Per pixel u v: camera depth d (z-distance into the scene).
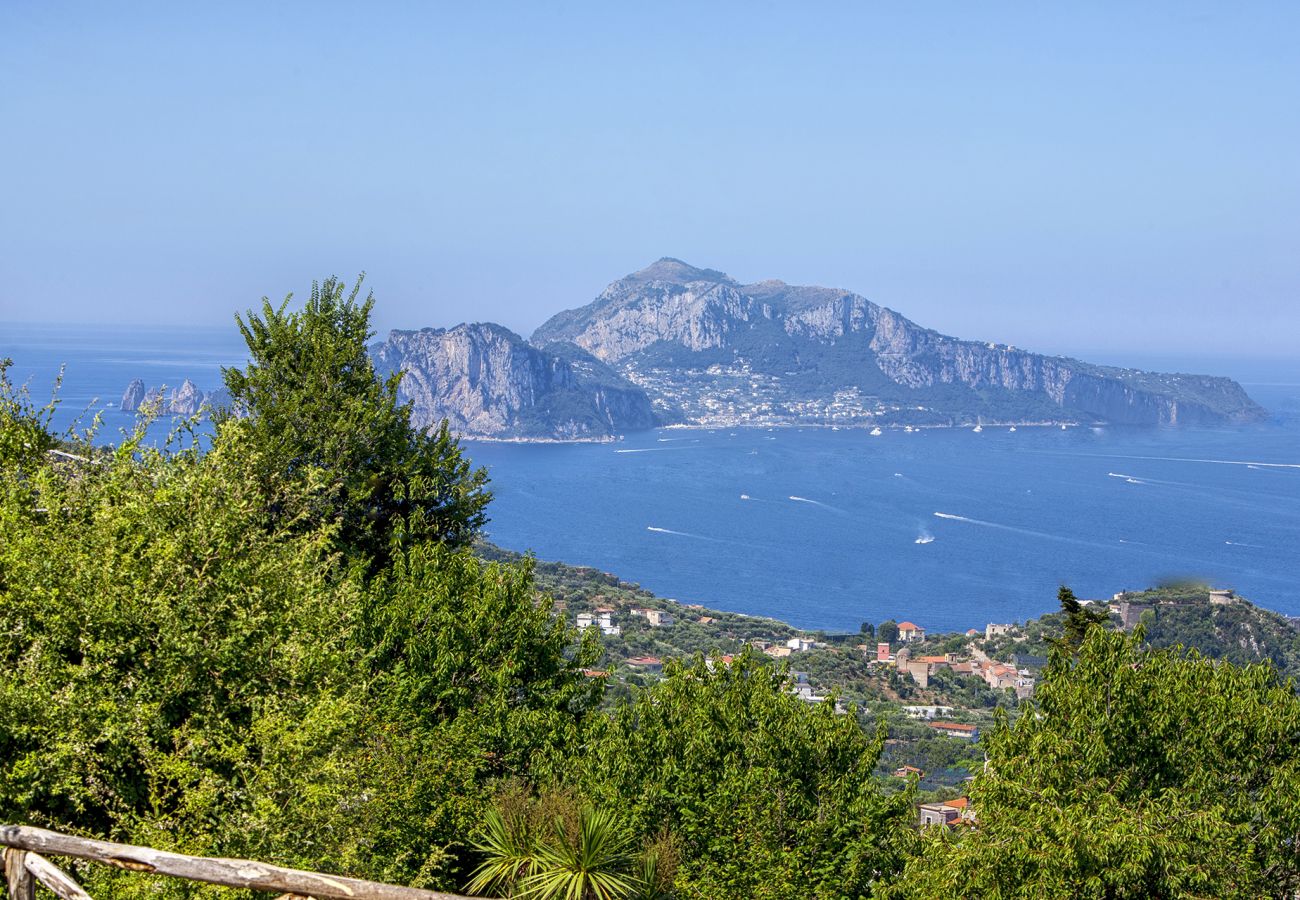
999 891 16.16
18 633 12.02
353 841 12.91
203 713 12.24
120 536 13.26
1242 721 17.44
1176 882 15.32
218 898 10.25
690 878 18.19
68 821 11.59
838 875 18.67
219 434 16.28
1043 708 18.31
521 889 13.55
